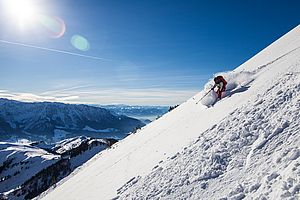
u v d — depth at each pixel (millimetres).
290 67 13211
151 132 25078
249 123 10125
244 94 14242
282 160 7277
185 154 11648
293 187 6027
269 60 19781
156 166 12961
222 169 8953
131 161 18328
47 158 175250
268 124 9344
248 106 11703
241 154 8977
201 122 15055
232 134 10219
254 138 9234
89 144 152000
